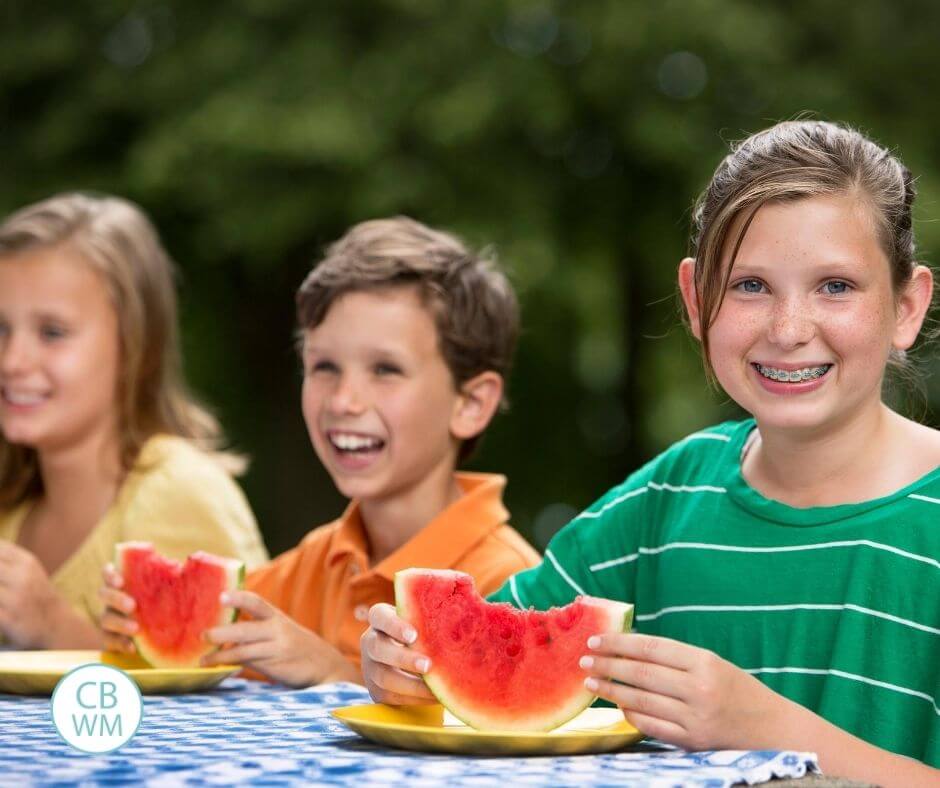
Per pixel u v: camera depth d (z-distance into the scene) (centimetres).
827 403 368
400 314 522
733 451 423
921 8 1642
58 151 1577
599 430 1739
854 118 1538
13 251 623
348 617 517
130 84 1552
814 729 312
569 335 1603
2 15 1636
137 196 1548
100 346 623
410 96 1476
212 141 1417
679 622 406
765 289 370
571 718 315
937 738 356
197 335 1605
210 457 683
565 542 448
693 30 1498
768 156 380
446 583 329
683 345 1470
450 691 320
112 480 630
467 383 546
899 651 371
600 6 1531
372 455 521
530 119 1500
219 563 425
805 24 1617
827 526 386
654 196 1596
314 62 1482
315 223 1448
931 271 398
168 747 305
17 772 274
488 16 1520
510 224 1470
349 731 328
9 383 614
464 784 261
